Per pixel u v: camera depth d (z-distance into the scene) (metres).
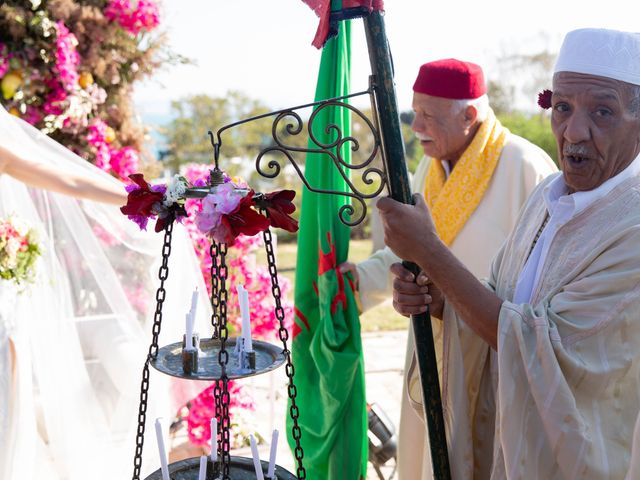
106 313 3.20
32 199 3.12
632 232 1.76
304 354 2.96
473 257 2.94
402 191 1.87
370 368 5.46
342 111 2.80
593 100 1.77
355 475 2.86
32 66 3.63
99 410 3.18
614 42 1.76
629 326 1.75
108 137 3.93
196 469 1.76
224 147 15.47
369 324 6.82
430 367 2.00
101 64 3.83
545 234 1.97
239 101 16.80
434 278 1.89
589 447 1.72
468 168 2.93
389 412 4.59
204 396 3.66
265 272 3.97
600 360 1.75
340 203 2.88
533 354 1.78
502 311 1.82
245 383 4.21
